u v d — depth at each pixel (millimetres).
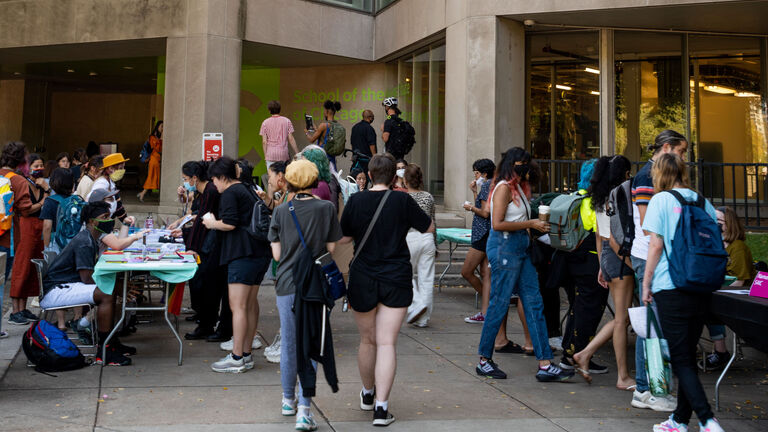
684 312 4055
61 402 4594
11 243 6863
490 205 5457
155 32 13234
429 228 4453
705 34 12688
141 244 6875
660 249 4145
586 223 5324
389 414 4359
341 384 5215
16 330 6695
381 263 4309
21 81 20672
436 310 8453
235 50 13164
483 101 11492
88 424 4156
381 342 4336
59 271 5867
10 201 6777
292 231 4324
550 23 12008
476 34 11555
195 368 5590
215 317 6727
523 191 5508
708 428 3906
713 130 12742
